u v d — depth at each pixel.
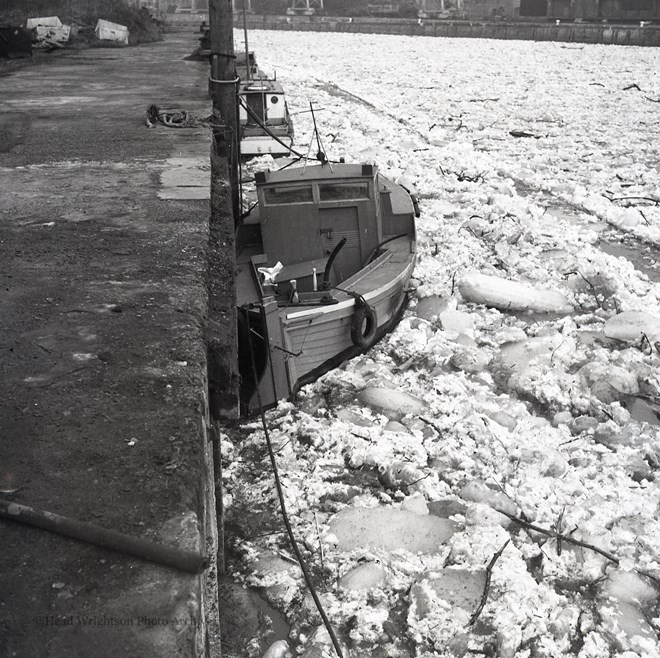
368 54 54.41
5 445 3.09
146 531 2.66
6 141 10.15
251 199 13.15
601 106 28.72
